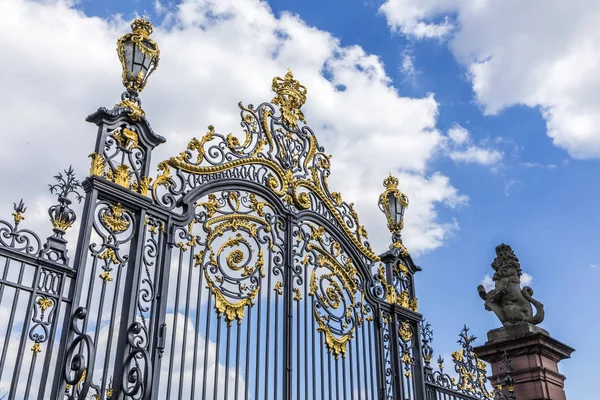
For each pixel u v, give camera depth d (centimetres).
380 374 929
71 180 682
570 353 1232
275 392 769
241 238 821
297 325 838
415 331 1017
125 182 722
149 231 736
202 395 707
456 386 1052
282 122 934
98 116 721
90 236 672
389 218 1066
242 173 852
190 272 753
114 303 669
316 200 944
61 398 591
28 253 621
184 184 787
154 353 685
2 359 570
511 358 1170
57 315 623
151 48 782
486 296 1256
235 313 781
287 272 854
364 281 966
